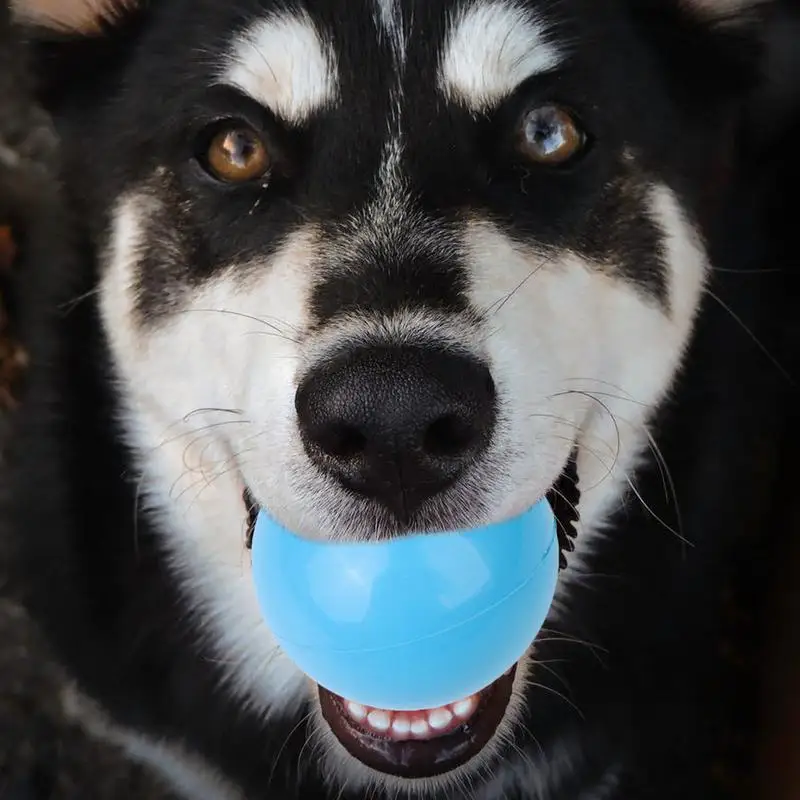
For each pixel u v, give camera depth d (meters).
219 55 0.40
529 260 0.39
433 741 0.41
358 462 0.36
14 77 0.57
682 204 0.43
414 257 0.38
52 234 0.48
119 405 0.46
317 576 0.37
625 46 0.42
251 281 0.40
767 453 0.52
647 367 0.43
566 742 0.47
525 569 0.38
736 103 0.46
